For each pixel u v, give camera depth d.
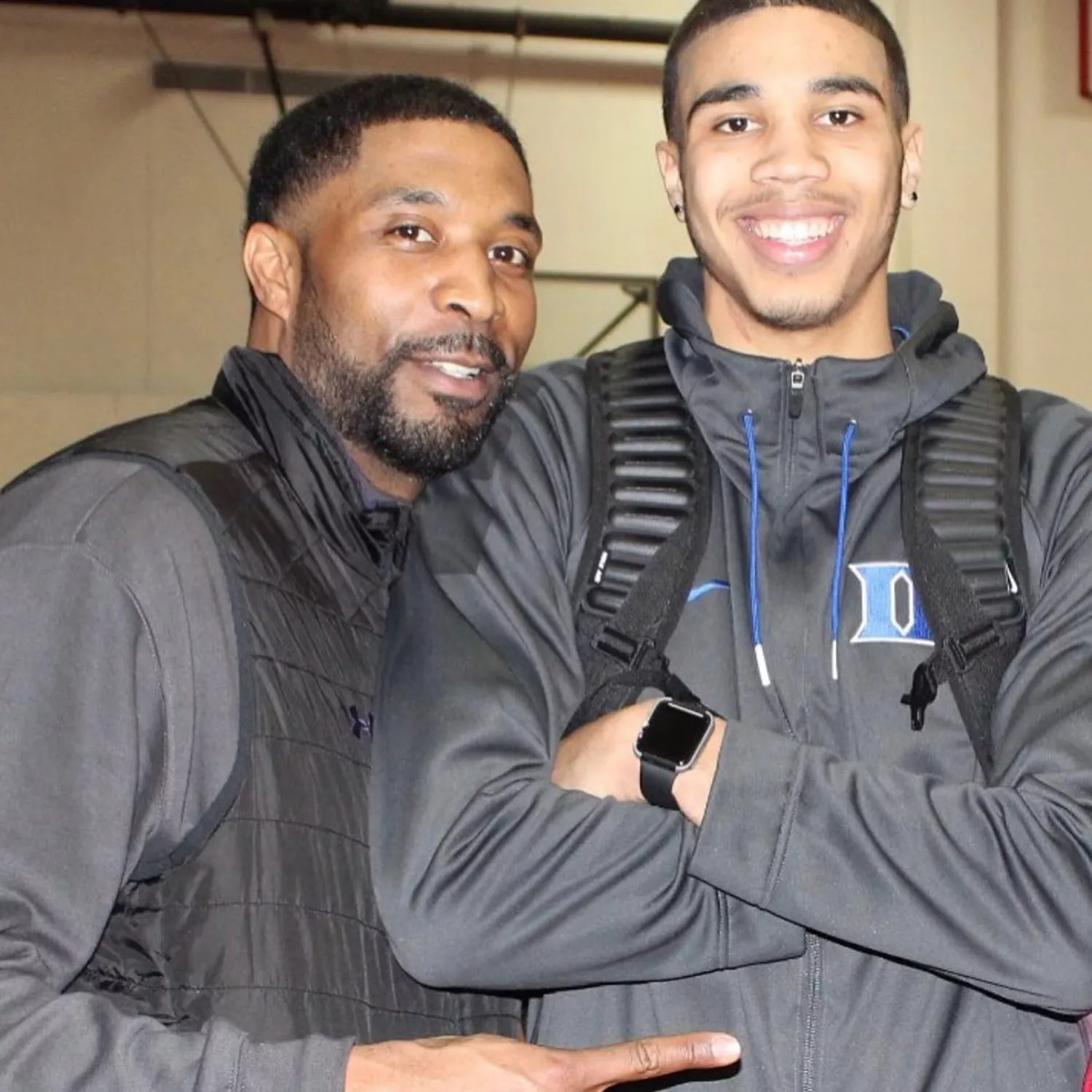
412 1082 1.13
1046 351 5.62
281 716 1.30
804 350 1.54
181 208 5.77
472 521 1.49
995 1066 1.37
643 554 1.46
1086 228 5.65
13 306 5.71
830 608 1.45
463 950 1.31
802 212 1.50
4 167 5.71
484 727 1.37
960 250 5.62
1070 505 1.46
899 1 5.66
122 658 1.22
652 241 5.91
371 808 1.36
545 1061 1.15
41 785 1.17
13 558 1.23
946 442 1.50
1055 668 1.40
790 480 1.48
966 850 1.30
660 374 1.54
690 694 1.41
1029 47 5.64
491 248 1.49
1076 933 1.29
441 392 1.45
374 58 5.80
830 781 1.32
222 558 1.30
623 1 5.87
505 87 5.85
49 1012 1.12
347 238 1.46
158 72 5.75
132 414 5.70
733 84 1.52
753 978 1.38
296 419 1.42
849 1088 1.36
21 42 5.73
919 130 1.64
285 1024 1.25
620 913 1.31
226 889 1.26
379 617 1.45
